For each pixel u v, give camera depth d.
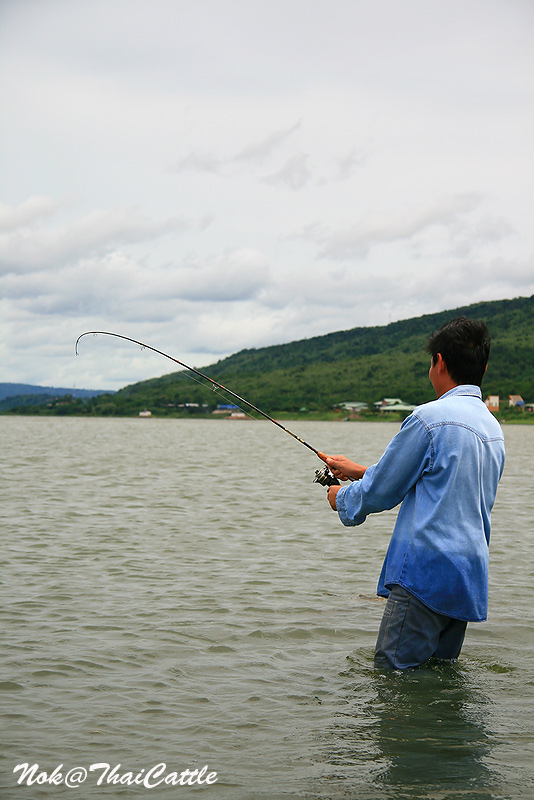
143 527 10.27
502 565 7.86
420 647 4.05
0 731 3.53
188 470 21.27
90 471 20.05
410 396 160.62
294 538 9.56
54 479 17.36
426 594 3.97
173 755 3.28
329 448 38.56
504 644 5.00
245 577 7.16
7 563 7.63
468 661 4.58
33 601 6.09
